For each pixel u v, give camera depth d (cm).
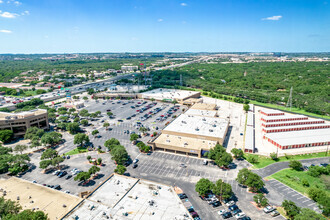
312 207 11275
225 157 14638
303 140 19200
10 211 9412
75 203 10331
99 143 19100
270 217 10588
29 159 15062
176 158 16488
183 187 12925
